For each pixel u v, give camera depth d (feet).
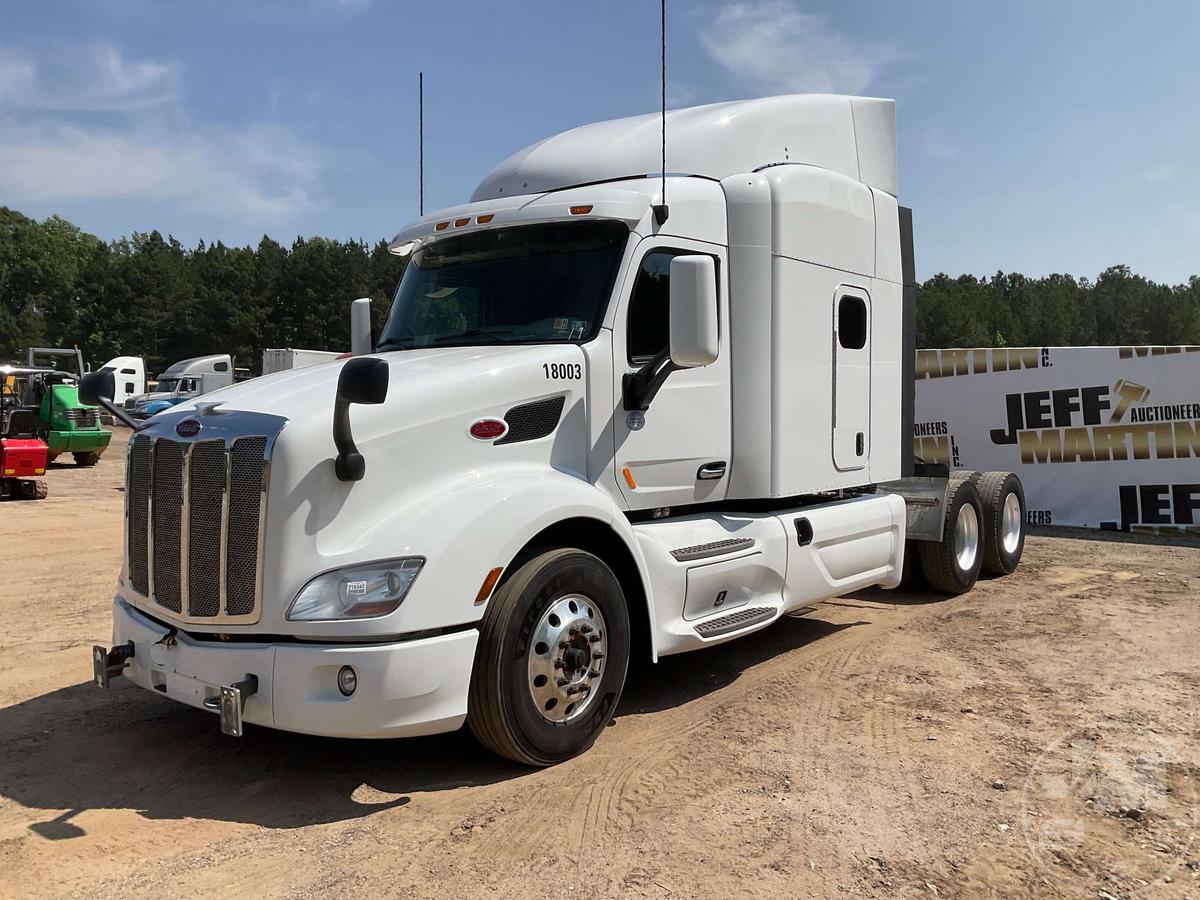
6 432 52.95
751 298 18.13
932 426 44.55
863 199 21.54
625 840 11.19
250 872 10.45
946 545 25.49
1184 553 33.76
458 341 16.85
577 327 15.80
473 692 12.72
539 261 16.65
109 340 290.35
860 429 21.59
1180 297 390.42
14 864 10.66
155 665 13.17
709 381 17.61
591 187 16.90
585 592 13.93
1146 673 18.21
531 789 12.76
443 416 13.29
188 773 13.44
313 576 11.89
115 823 11.78
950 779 13.01
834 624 22.99
